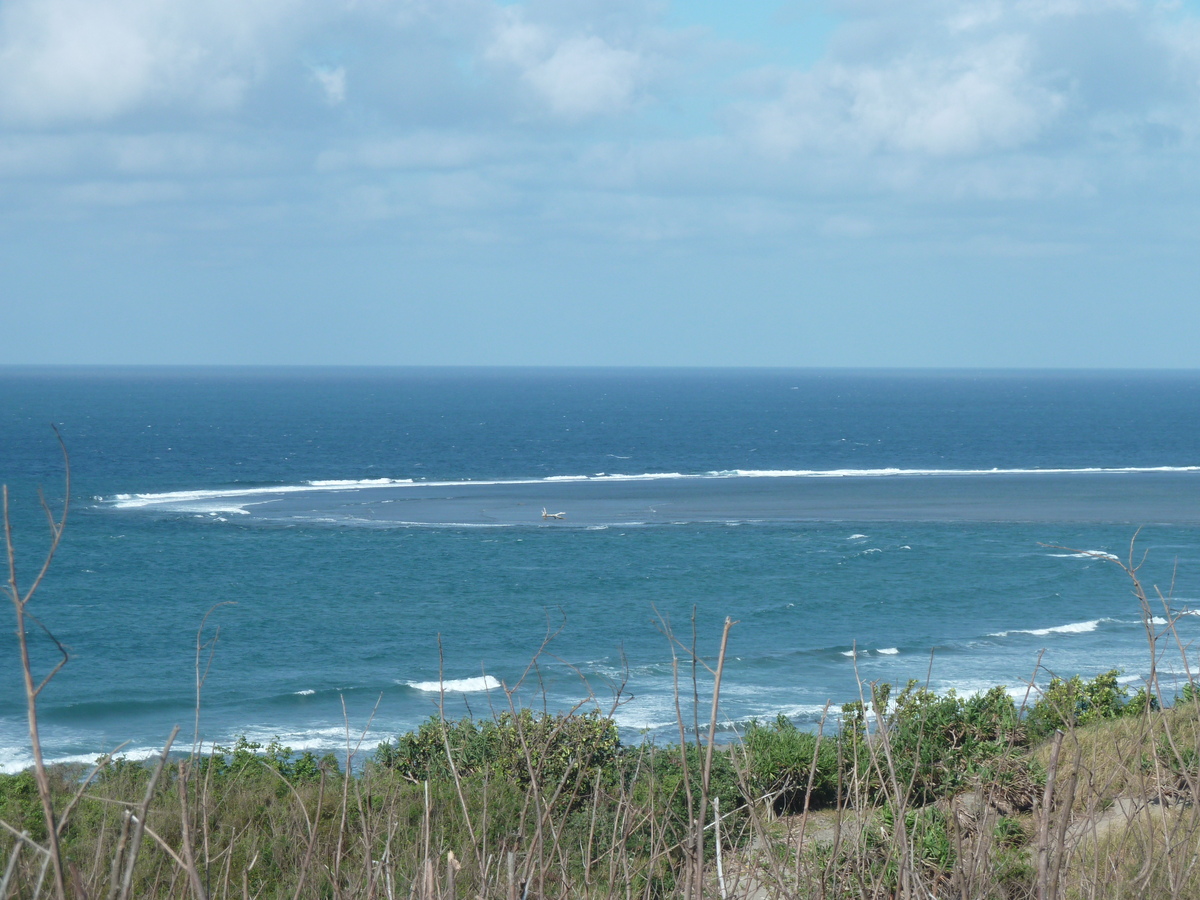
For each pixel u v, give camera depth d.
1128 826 2.91
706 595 52.25
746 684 35.78
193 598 51.97
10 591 1.80
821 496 93.88
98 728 32.84
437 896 2.54
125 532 71.44
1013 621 46.44
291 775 9.30
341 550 65.25
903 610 48.84
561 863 2.81
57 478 105.62
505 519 79.31
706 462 131.62
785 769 9.27
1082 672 35.66
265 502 89.31
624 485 104.62
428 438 165.75
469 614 48.69
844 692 34.75
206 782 2.94
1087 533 70.06
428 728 10.52
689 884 2.48
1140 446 151.88
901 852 2.86
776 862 2.89
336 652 42.34
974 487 100.88
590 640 43.41
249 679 38.38
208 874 2.63
